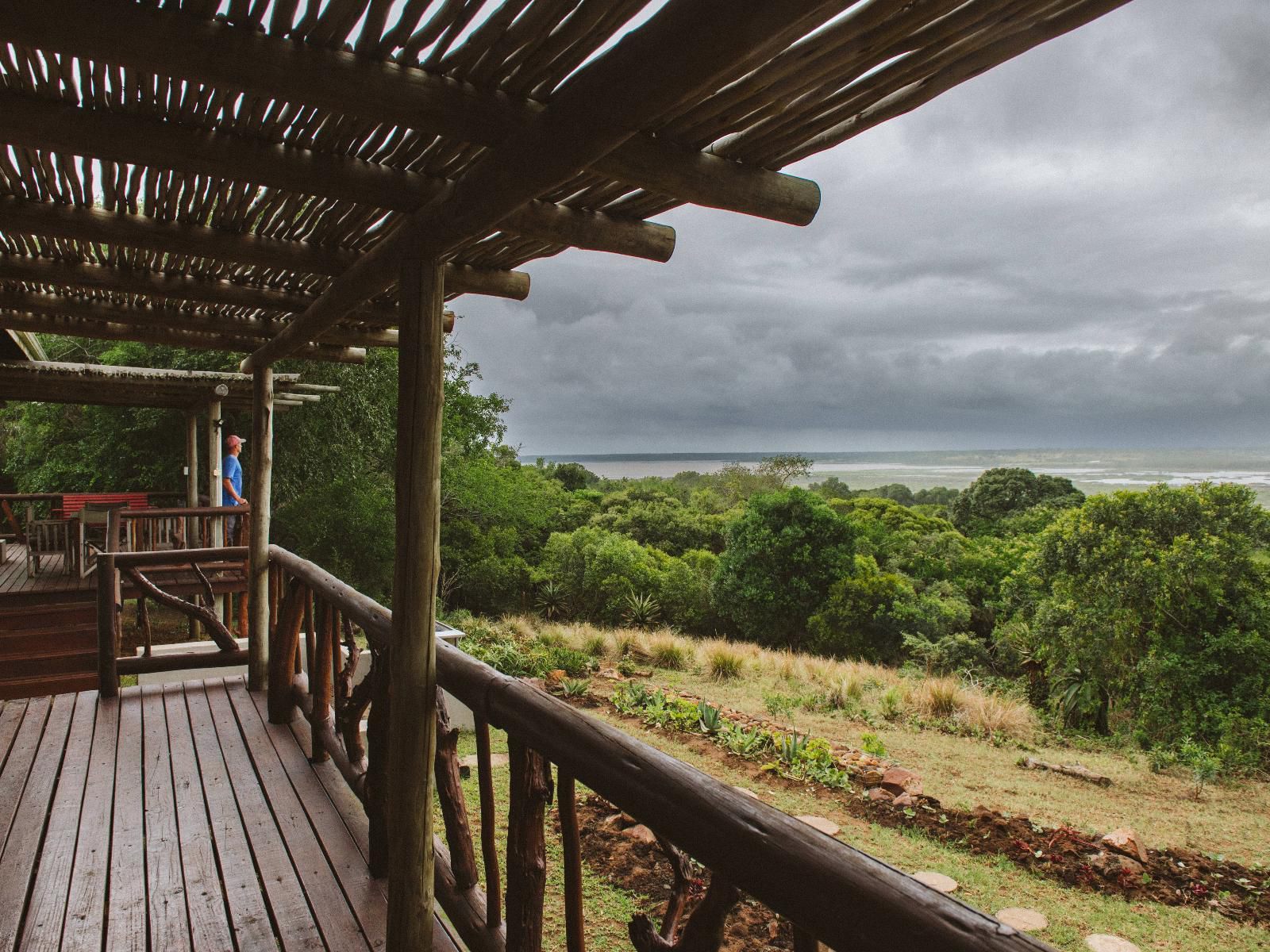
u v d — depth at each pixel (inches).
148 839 113.1
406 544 81.4
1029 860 215.5
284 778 134.8
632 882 167.0
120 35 47.8
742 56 36.5
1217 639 490.3
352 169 73.6
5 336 229.6
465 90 56.1
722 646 514.3
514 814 71.5
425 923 84.5
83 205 89.3
